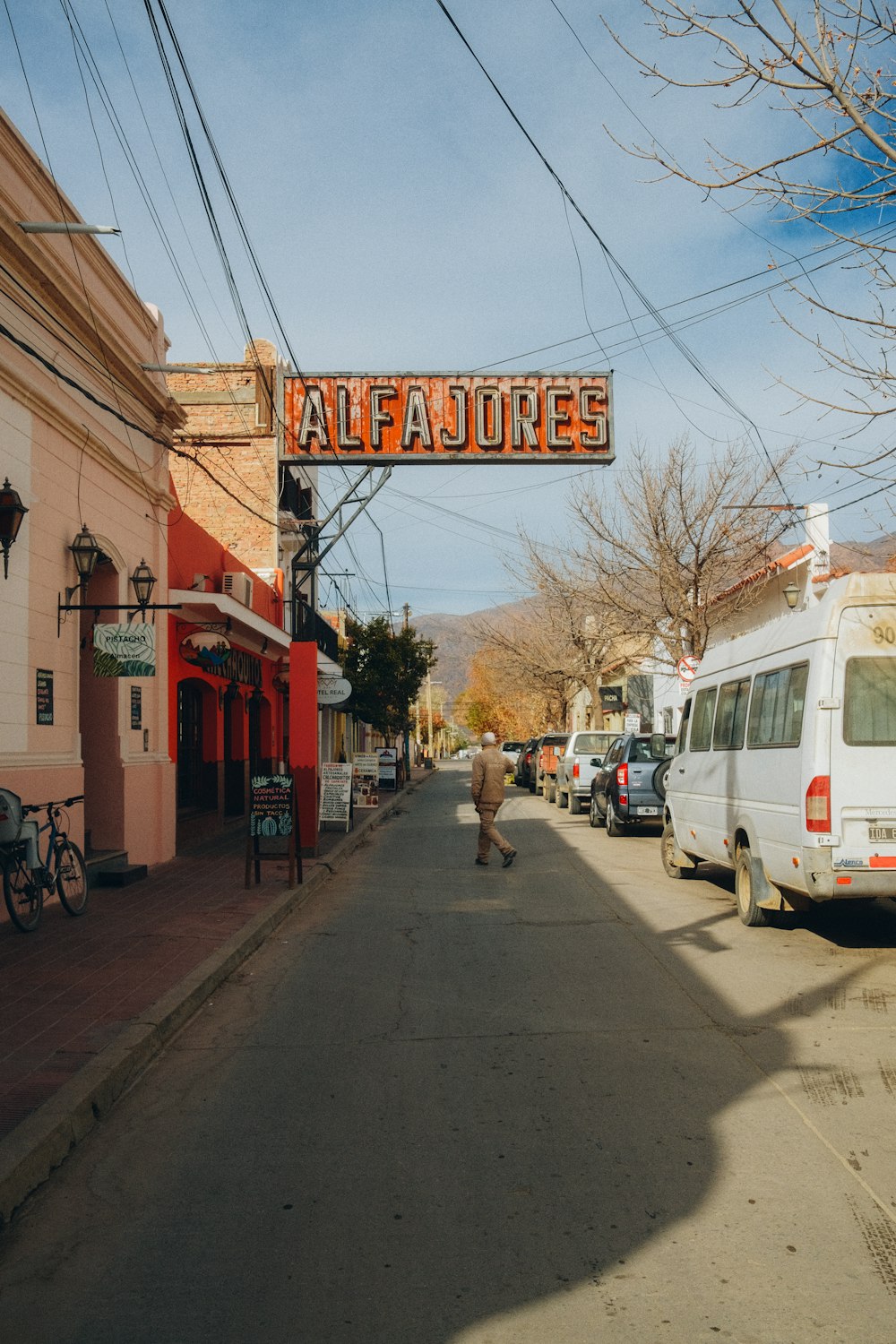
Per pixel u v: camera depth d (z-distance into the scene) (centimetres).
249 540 2455
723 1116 513
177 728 1742
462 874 1435
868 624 858
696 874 1390
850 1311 341
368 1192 439
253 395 2462
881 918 1047
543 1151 476
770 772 949
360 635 3844
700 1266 371
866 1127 496
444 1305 349
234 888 1246
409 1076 586
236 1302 355
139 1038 622
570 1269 371
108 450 1276
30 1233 411
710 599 2153
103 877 1259
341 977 834
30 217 1055
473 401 1919
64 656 1151
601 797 2044
